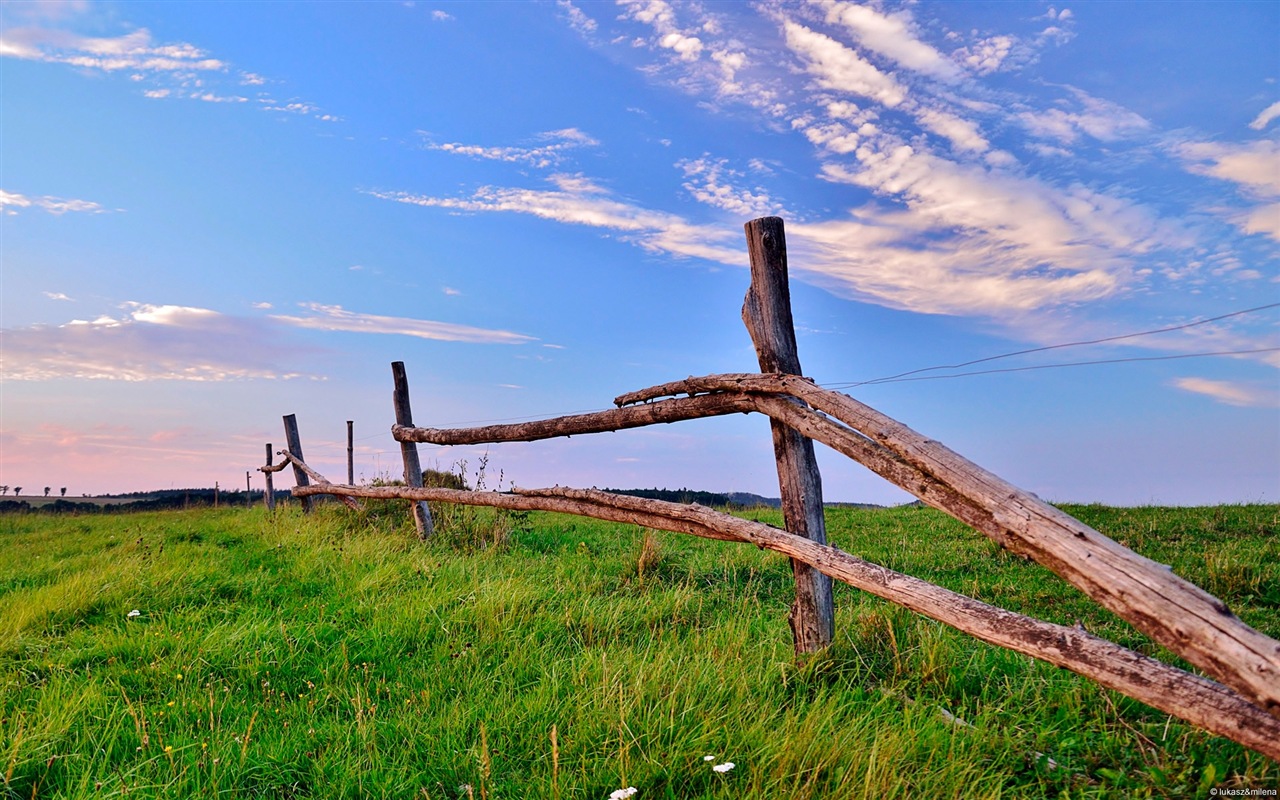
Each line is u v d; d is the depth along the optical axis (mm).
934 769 3156
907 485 3564
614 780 3139
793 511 4629
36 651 5105
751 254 4711
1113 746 3350
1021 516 2949
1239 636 2254
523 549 9023
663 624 5590
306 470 13258
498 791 3152
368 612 5812
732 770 3186
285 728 3846
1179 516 9500
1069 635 2900
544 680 4254
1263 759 3039
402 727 3768
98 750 3518
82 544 10805
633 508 5586
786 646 4855
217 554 8703
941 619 3391
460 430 8383
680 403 5203
